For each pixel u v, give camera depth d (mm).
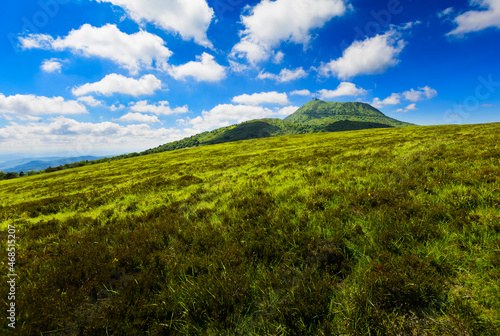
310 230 3896
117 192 11727
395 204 4371
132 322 2424
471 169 5988
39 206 10258
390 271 2537
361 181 6672
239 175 12273
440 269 2570
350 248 3189
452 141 12875
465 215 3471
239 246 3721
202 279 2918
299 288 2559
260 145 48281
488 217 3215
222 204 6535
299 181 8039
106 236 5090
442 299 2223
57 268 3598
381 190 5238
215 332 2271
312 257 3174
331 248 3260
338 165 10344
